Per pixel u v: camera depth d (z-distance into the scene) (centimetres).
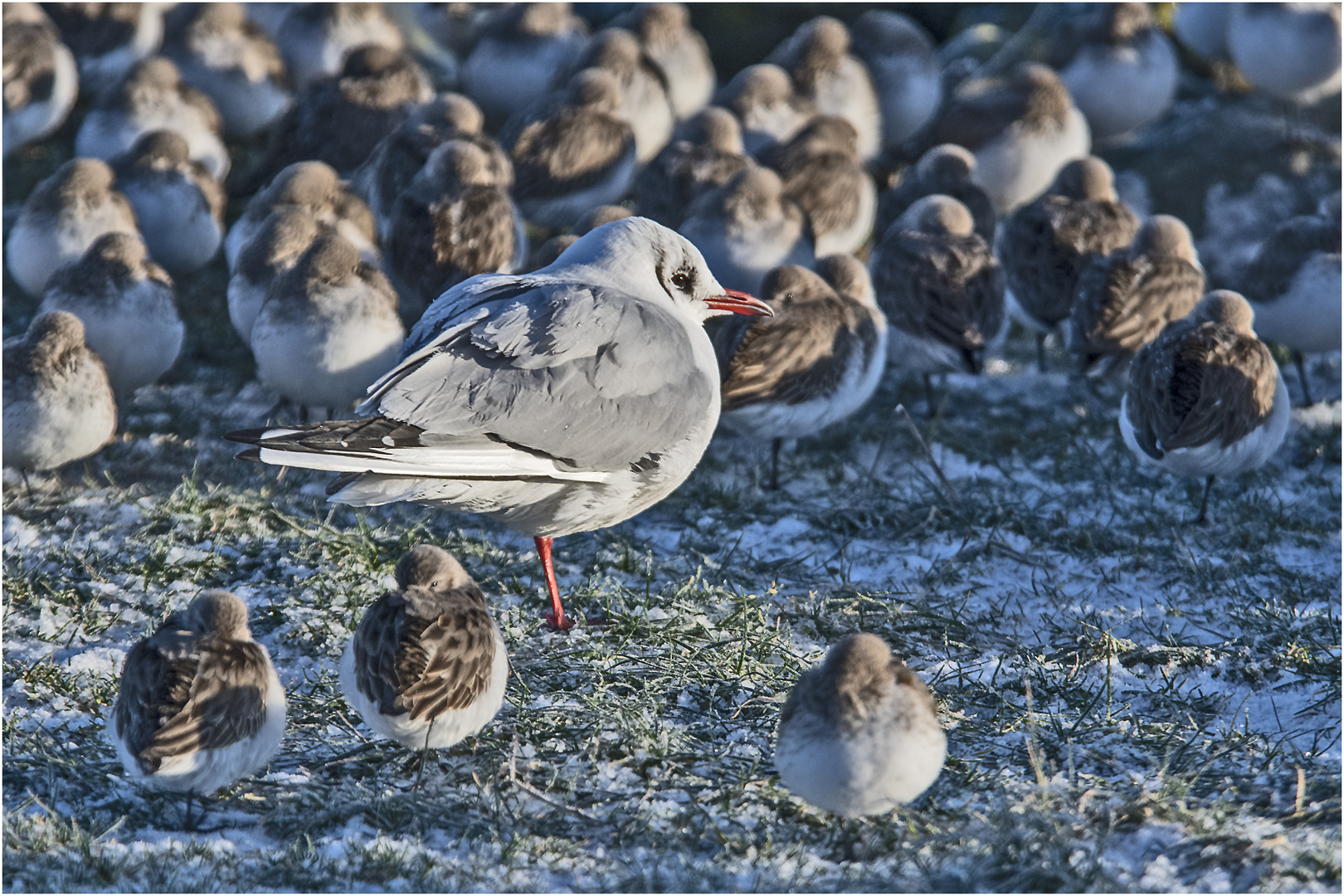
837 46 2381
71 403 1281
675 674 1031
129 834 822
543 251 1561
